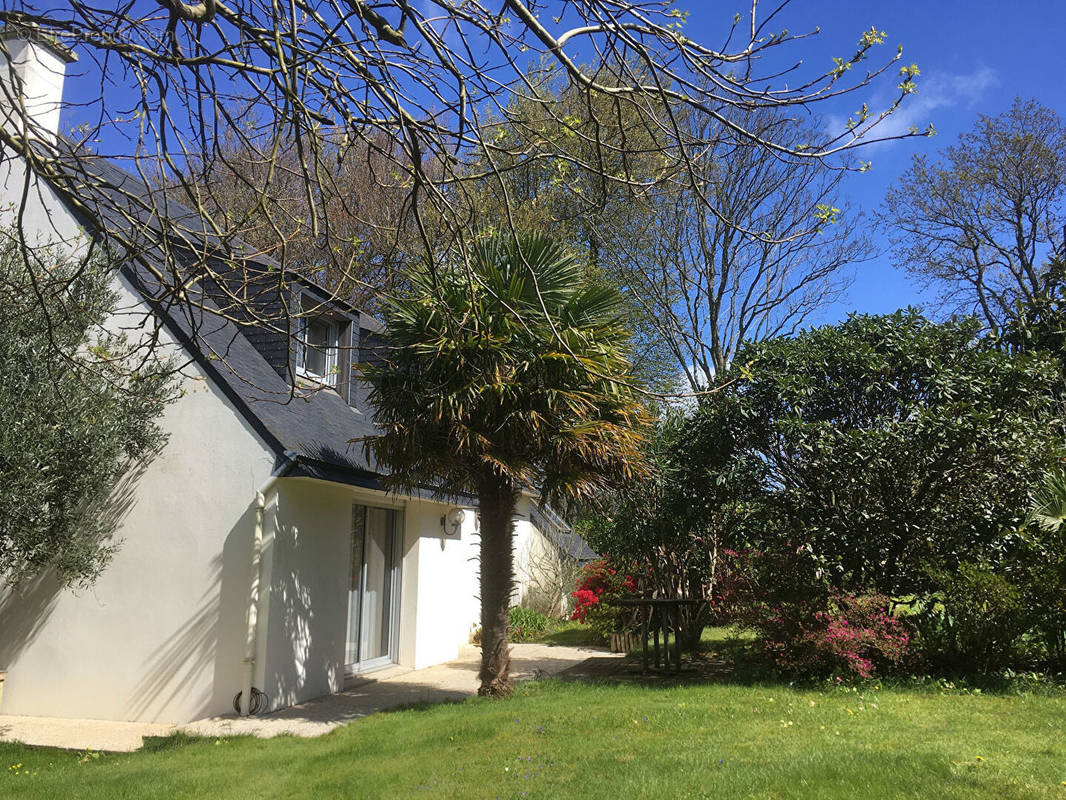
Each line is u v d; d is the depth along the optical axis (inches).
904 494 392.8
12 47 401.4
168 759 278.2
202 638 359.3
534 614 687.1
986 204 896.9
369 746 281.7
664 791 211.6
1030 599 367.2
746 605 414.0
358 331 520.1
